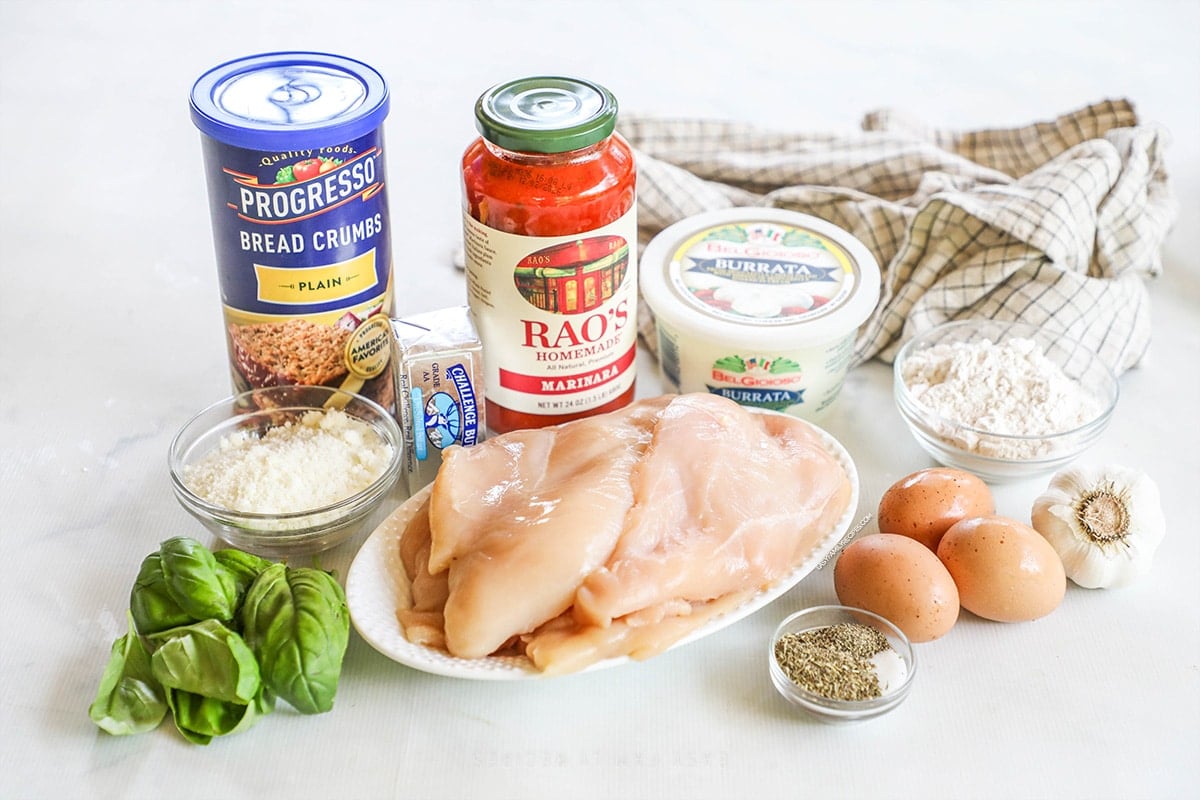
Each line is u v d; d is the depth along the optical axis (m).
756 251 0.91
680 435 0.77
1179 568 0.81
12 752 0.71
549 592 0.71
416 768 0.71
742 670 0.75
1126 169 0.97
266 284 0.82
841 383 0.89
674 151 1.07
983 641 0.77
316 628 0.71
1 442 0.88
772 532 0.75
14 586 0.79
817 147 1.06
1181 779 0.70
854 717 0.71
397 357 0.82
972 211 0.92
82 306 0.99
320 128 0.78
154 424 0.90
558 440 0.78
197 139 1.17
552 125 0.77
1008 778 0.70
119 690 0.71
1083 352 0.87
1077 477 0.79
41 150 1.15
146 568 0.73
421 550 0.76
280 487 0.78
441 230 1.06
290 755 0.71
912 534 0.78
